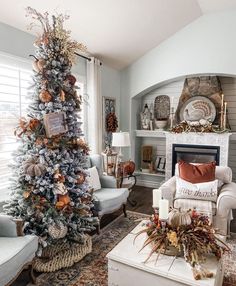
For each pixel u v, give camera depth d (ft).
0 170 9.29
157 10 11.50
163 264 5.49
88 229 8.79
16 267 5.91
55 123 7.57
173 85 16.69
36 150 7.53
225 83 15.24
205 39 13.71
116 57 14.74
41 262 7.54
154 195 6.55
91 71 13.44
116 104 16.69
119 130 17.25
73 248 8.27
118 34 12.36
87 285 6.90
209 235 5.72
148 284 5.44
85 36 11.65
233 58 13.19
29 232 7.48
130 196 15.17
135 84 16.34
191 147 15.03
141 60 15.87
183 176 10.32
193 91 15.43
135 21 11.75
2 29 8.81
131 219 11.57
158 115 17.34
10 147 9.59
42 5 8.76
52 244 7.96
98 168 12.10
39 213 7.41
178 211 6.23
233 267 7.69
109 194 10.73
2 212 8.45
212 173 10.20
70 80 8.10
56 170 7.48
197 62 14.05
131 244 6.35
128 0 10.13
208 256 5.82
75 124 8.39
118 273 5.79
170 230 5.80
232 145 15.34
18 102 9.79
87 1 9.39
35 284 6.91
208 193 9.53
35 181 7.41
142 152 17.88
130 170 13.96
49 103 7.48
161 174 16.81
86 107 13.76
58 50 7.69
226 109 14.69
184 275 5.12
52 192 7.57
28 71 10.00
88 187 8.86
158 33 13.73
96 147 13.76
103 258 8.22
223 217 9.00
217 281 5.42
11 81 9.51
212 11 13.19
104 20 10.88
